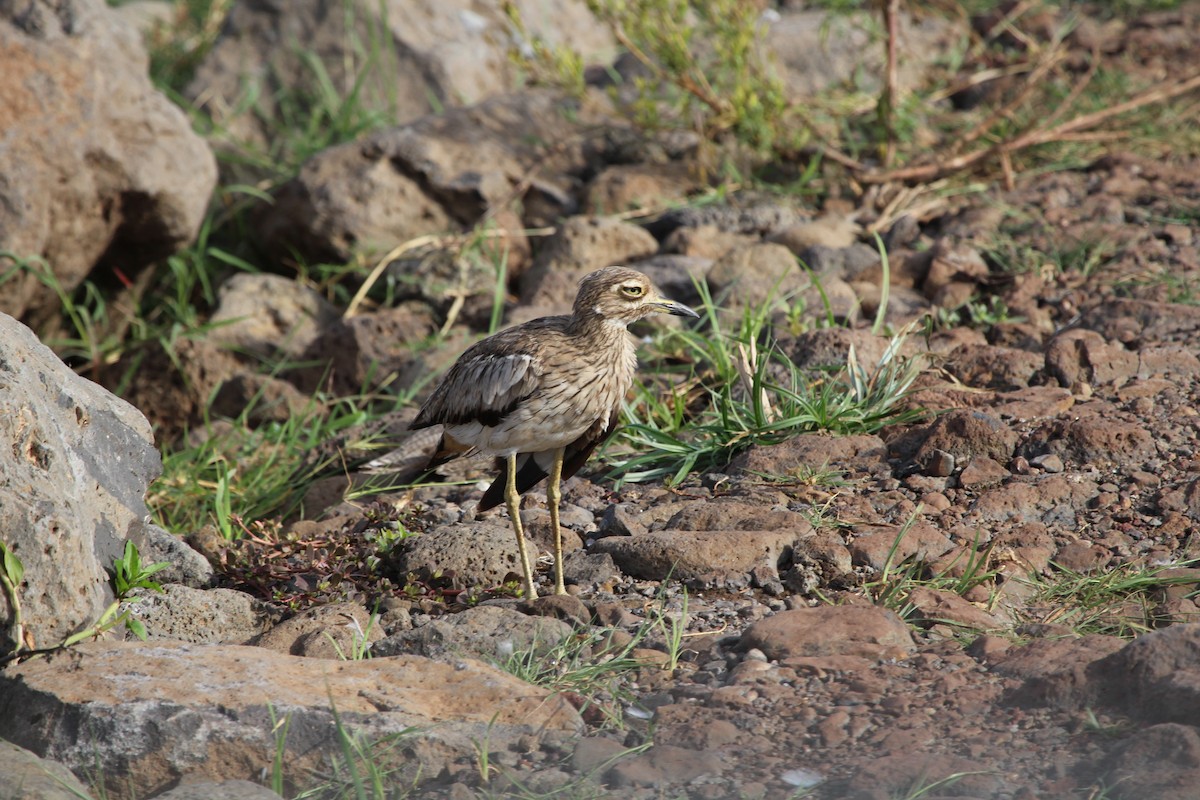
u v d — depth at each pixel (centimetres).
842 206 1559
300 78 1984
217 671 663
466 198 1617
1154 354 1061
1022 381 1074
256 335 1499
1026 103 1755
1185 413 969
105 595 737
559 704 650
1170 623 717
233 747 620
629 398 1143
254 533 1014
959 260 1314
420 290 1530
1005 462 934
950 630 726
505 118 1728
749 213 1525
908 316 1234
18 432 711
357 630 765
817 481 934
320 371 1425
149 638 771
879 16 1939
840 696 657
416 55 1950
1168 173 1519
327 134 1883
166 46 2347
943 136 1723
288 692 645
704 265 1382
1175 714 593
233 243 1755
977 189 1540
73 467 741
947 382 1080
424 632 752
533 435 832
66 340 1550
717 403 1070
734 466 988
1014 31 1939
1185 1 2120
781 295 1286
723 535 839
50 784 582
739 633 750
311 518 1083
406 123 1712
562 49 1638
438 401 896
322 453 1169
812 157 1625
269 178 1811
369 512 970
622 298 825
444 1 2014
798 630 716
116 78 1482
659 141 1725
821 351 1105
